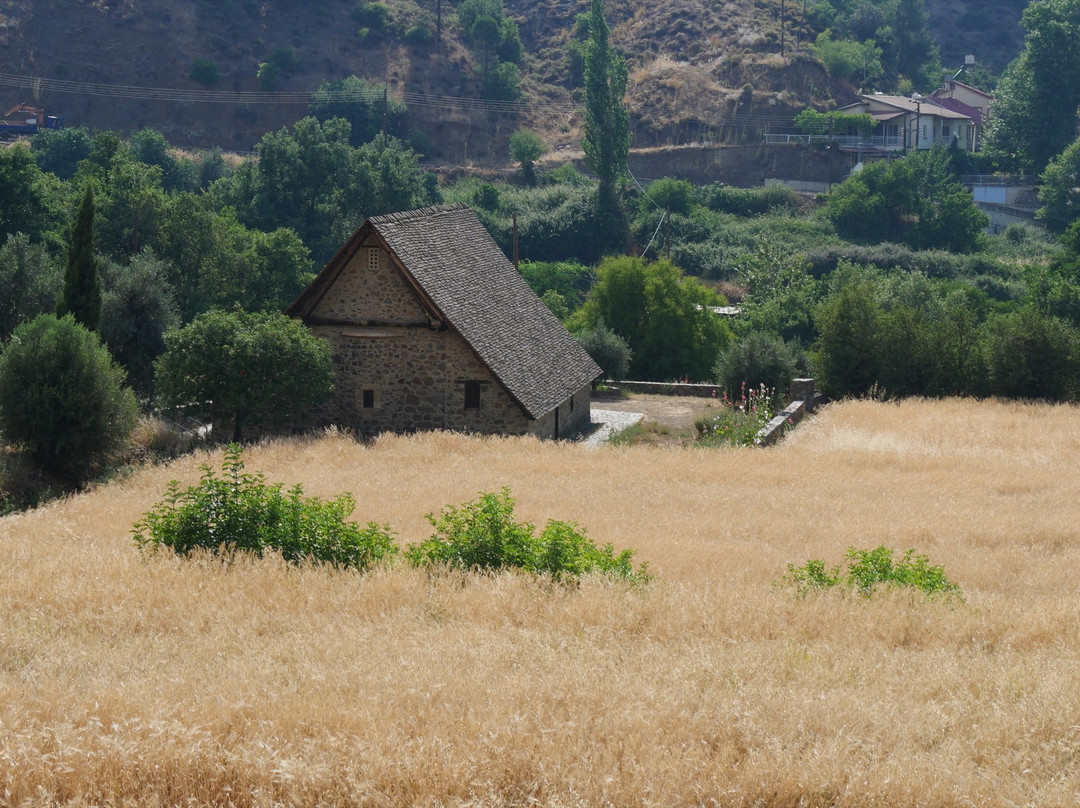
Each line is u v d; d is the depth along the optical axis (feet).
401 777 34.45
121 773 34.40
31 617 53.36
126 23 569.23
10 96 518.37
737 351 197.16
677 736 38.40
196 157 485.97
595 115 435.12
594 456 133.28
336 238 368.89
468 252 178.50
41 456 140.56
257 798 33.68
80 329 143.74
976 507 104.58
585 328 256.73
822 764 36.06
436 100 581.53
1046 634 56.39
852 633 55.47
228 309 256.32
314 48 599.98
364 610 56.95
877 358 189.78
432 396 159.94
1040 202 517.55
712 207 493.36
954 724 40.63
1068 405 176.96
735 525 94.32
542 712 39.42
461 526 72.02
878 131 553.23
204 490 73.82
